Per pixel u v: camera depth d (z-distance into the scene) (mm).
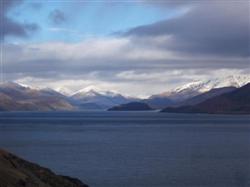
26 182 37188
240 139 142000
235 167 76562
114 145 121125
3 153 44188
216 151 103250
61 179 46719
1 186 33656
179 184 61406
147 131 188125
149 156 93875
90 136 158750
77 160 87000
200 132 180250
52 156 93688
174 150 106438
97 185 60688
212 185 60812
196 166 78062
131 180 64250
